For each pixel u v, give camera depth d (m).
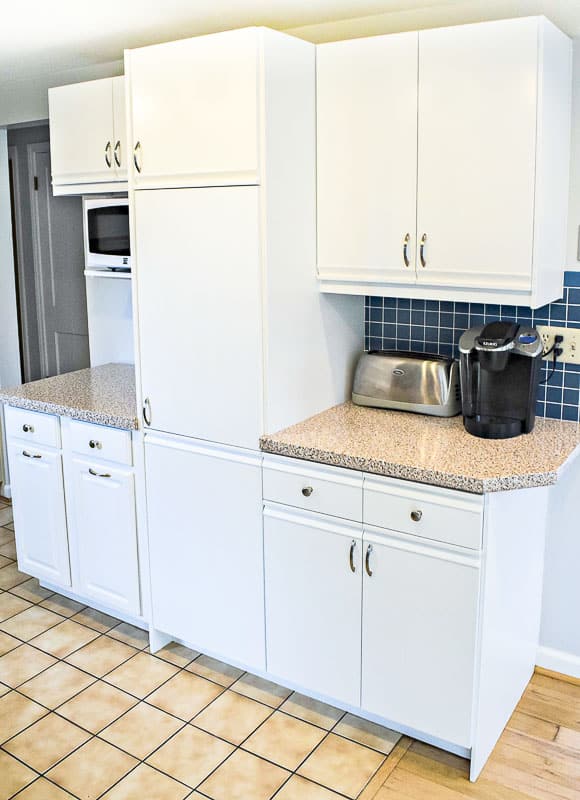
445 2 2.48
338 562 2.48
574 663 2.83
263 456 2.58
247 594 2.73
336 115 2.55
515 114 2.25
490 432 2.50
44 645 3.11
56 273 4.10
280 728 2.61
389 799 2.31
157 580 2.98
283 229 2.51
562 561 2.78
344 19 2.70
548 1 2.36
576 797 2.31
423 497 2.27
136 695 2.79
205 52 2.42
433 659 2.35
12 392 3.34
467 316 2.80
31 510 3.38
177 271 2.64
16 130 4.05
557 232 2.46
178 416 2.76
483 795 2.32
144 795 2.33
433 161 2.41
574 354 2.62
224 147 2.45
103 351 3.89
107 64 3.36
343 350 2.92
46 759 2.48
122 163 3.02
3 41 2.97
